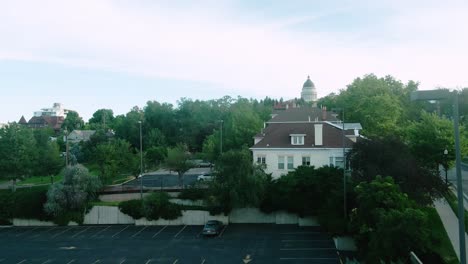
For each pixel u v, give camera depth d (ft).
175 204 169.78
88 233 157.99
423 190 124.77
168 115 433.07
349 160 143.23
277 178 174.09
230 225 163.73
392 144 137.90
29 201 175.73
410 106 306.35
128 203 172.86
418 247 84.79
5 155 219.20
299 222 157.99
